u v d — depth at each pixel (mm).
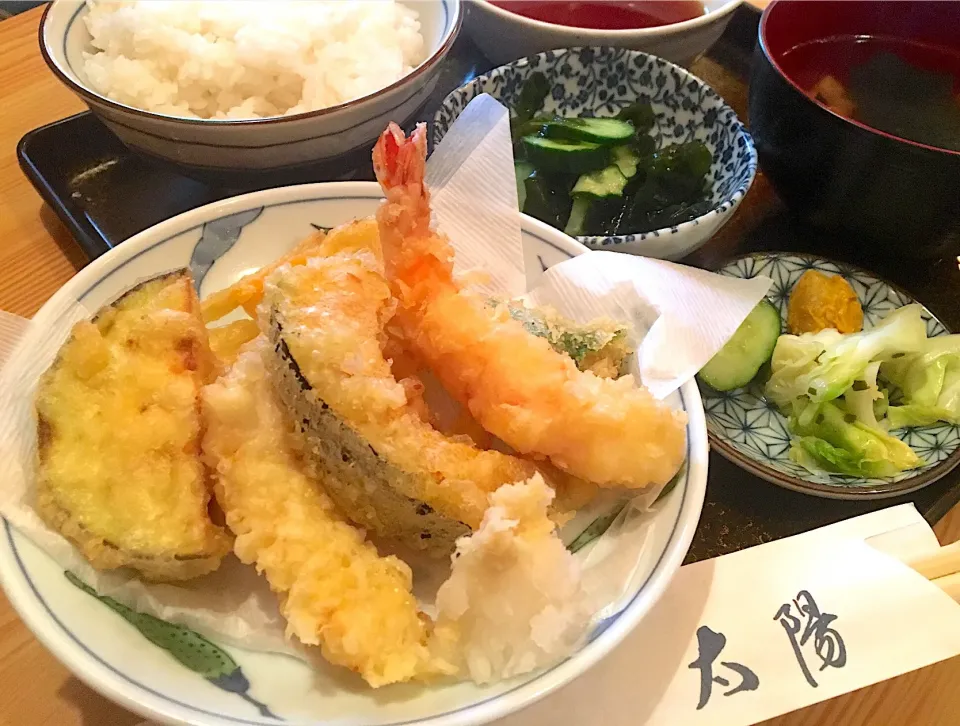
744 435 281
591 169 330
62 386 203
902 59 365
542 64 354
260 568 187
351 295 208
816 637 222
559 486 217
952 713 224
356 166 327
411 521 197
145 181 330
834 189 307
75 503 193
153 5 319
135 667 179
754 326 298
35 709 208
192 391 205
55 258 311
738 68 419
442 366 218
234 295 242
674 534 206
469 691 182
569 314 261
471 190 278
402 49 336
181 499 193
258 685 185
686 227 292
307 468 201
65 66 305
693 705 211
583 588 194
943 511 260
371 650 178
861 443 267
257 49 314
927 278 333
